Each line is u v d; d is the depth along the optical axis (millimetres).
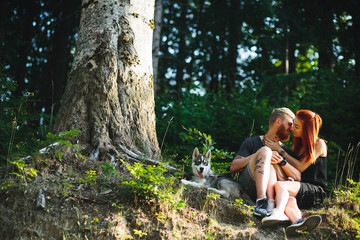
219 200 4145
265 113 8289
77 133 4082
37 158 4074
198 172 4539
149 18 5230
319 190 4340
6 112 5641
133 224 3627
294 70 14375
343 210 4223
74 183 3914
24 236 3398
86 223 3535
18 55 11727
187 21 14062
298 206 4270
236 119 8539
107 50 4770
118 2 4988
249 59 12914
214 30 11047
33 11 12141
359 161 7883
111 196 3840
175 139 7223
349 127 8977
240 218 4035
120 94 4766
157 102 7867
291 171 4246
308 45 12500
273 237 3832
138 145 4707
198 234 3717
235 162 4461
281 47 10633
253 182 4184
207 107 8812
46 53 13242
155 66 10227
